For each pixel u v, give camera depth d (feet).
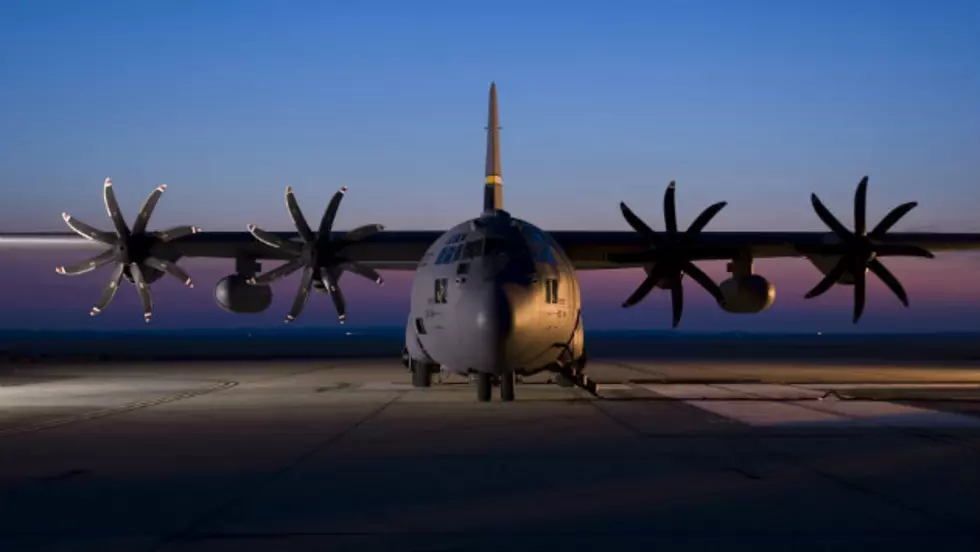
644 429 42.16
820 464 32.01
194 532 22.30
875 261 71.46
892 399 58.44
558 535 21.95
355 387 71.10
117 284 74.08
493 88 75.00
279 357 151.94
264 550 20.66
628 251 74.18
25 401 57.88
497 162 74.28
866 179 70.64
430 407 53.16
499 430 41.73
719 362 123.34
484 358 55.11
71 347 244.42
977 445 36.65
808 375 87.97
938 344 303.07
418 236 73.51
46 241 75.56
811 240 73.41
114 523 23.25
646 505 25.26
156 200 71.82
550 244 60.80
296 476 29.81
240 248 75.56
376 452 34.91
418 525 23.03
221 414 49.08
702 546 20.88
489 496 26.58
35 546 21.04
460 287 55.57
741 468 31.19
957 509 24.57
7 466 31.65
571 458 33.42
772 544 21.01
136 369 105.09
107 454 34.37
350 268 69.67
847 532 22.07
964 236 76.84
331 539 21.62
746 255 76.48
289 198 69.26
